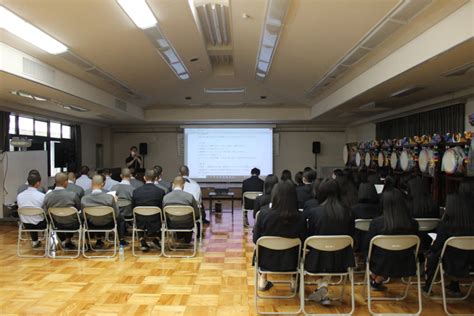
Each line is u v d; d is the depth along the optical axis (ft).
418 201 11.84
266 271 9.33
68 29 11.93
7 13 10.36
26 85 14.97
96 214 14.12
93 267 13.24
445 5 9.49
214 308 9.81
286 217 9.05
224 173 34.24
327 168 33.35
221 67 22.71
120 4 10.61
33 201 14.75
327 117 29.01
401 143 20.17
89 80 18.72
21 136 24.17
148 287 11.30
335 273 9.04
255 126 34.40
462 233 9.26
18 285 11.45
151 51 15.67
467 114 17.93
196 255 14.82
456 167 14.57
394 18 10.75
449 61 11.32
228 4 12.16
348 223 9.29
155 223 14.64
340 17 11.48
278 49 15.81
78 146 30.99
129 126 36.04
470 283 11.49
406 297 10.60
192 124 34.68
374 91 16.66
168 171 35.86
